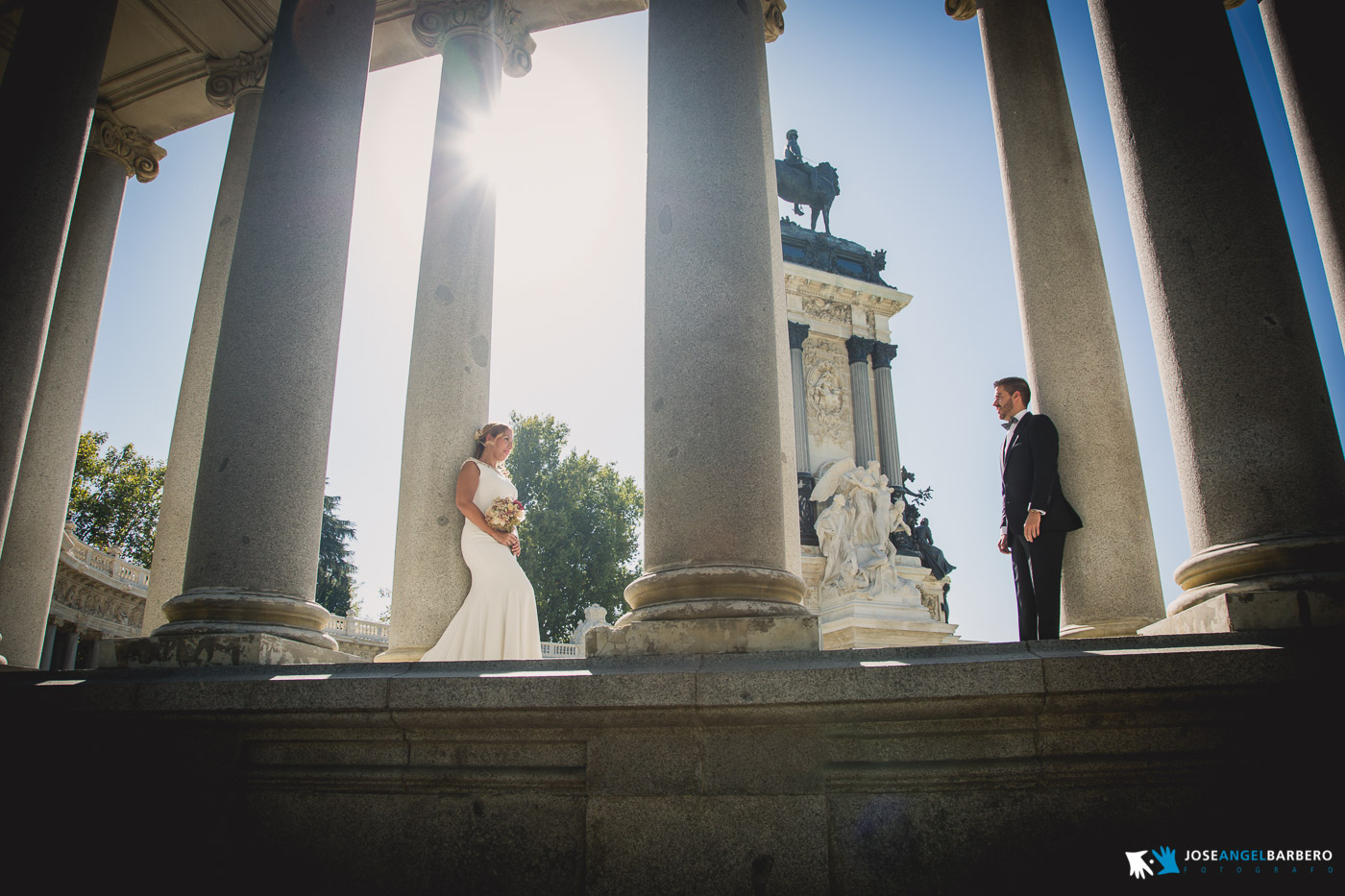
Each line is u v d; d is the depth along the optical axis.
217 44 23.55
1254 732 8.12
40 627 20.81
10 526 20.78
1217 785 8.12
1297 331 10.42
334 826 9.57
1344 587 8.94
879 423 51.78
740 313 11.34
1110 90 12.45
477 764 9.30
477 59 20.02
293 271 13.65
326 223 14.17
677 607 10.09
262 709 9.65
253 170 14.41
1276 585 9.32
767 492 10.85
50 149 15.88
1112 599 13.43
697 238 11.66
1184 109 11.41
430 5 20.66
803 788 8.45
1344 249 15.84
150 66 24.42
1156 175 11.44
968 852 8.22
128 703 10.08
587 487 94.81
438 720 9.23
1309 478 9.88
